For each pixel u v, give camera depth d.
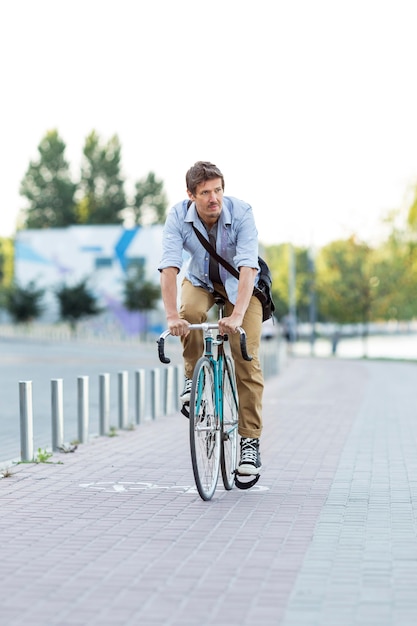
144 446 14.94
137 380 18.47
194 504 9.84
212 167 9.58
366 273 72.81
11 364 46.75
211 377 9.98
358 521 9.02
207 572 7.10
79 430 15.32
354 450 14.60
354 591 6.59
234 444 10.88
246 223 9.70
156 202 140.38
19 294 104.69
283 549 7.84
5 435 17.70
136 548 7.87
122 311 102.19
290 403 24.64
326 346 97.00
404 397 27.34
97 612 6.12
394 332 148.62
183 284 10.16
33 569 7.19
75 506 9.74
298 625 5.84
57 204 136.88
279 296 127.94
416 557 7.57
